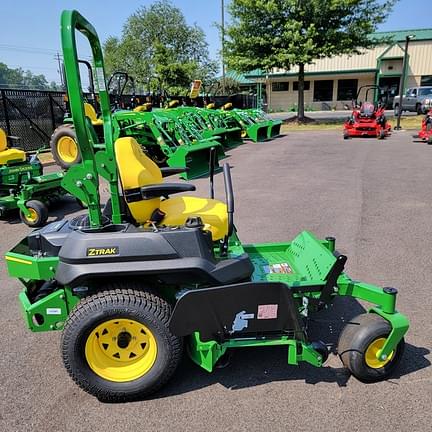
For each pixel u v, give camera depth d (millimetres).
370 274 4297
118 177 3025
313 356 2695
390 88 36938
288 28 19672
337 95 38438
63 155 10477
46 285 3195
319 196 7461
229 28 20844
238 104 25828
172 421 2494
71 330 2535
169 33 40656
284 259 3525
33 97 13906
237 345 2680
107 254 2553
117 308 2539
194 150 9406
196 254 2631
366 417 2475
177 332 2543
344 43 19641
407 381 2770
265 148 13930
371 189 7863
